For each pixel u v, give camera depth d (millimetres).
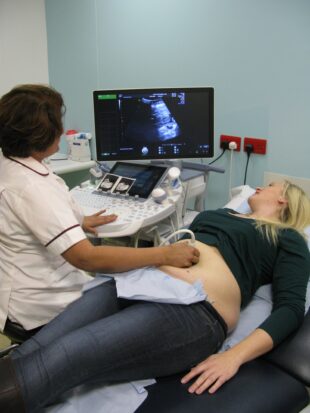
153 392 1154
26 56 3238
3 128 1221
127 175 2051
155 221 1752
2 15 3025
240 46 2340
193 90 2059
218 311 1332
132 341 1146
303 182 2305
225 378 1149
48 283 1348
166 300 1250
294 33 2131
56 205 1224
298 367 1214
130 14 2746
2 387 978
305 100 2189
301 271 1434
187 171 2295
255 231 1576
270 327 1266
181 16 2523
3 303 1329
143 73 2811
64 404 1098
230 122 2506
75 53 3156
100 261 1271
